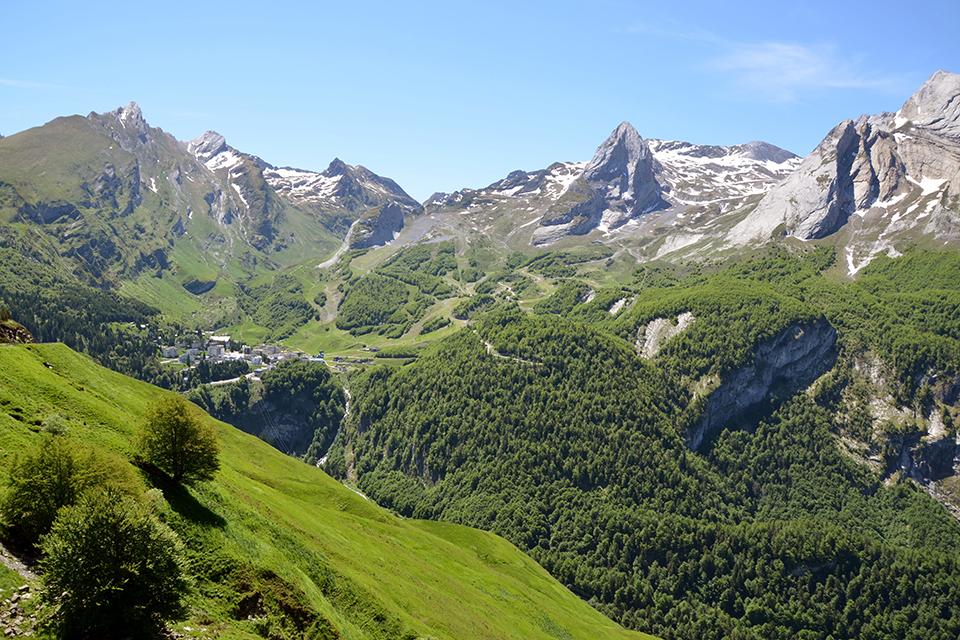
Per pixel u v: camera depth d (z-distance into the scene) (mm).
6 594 46406
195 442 75188
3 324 110812
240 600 65188
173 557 53031
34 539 53312
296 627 68062
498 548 192375
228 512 80062
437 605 106875
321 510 126938
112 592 48219
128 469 66125
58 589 47031
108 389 102312
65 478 54969
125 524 49438
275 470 158000
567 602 178750
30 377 82438
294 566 78875
